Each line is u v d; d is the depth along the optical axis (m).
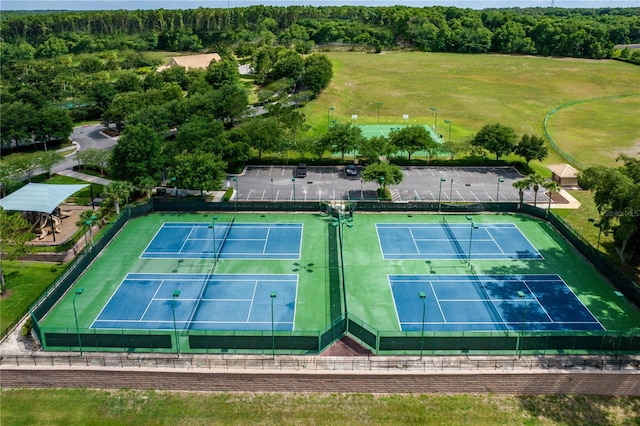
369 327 57.41
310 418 48.91
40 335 54.53
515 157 120.06
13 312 62.72
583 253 76.50
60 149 128.75
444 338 53.84
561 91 192.38
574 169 105.94
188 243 80.81
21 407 50.25
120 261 75.25
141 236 83.00
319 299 66.00
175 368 51.72
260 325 60.66
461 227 85.88
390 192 100.12
